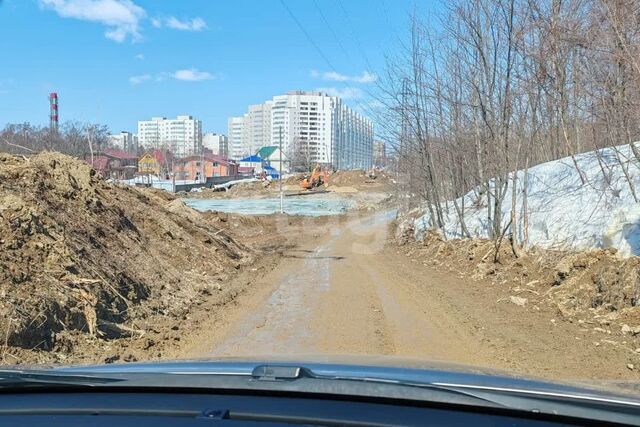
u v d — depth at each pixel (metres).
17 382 2.31
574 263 11.52
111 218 12.62
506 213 17.97
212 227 20.48
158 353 7.28
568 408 2.07
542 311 10.14
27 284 7.27
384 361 3.11
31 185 10.55
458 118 21.75
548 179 17.58
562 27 14.71
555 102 16.86
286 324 9.17
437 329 8.80
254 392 2.18
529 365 6.71
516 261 14.15
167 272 12.48
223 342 7.93
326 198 60.38
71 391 2.28
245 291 12.62
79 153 40.75
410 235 27.27
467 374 2.66
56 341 6.86
